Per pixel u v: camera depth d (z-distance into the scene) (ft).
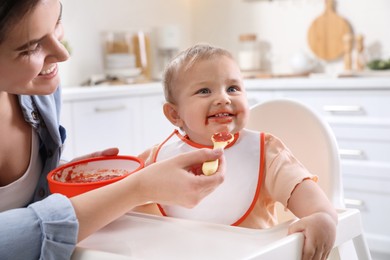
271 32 11.60
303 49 11.18
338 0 10.58
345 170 8.52
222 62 3.18
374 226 8.36
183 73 3.26
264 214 3.16
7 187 3.24
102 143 8.76
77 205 2.29
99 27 10.96
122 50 10.94
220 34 12.44
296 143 3.77
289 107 3.85
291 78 9.59
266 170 3.08
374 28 10.17
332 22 10.66
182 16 12.67
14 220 2.18
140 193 2.31
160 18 12.15
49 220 2.19
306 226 2.37
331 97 8.55
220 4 12.37
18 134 3.30
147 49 11.47
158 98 9.76
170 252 2.22
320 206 2.60
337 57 10.69
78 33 10.59
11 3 2.25
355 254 2.82
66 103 8.18
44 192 3.43
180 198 2.25
